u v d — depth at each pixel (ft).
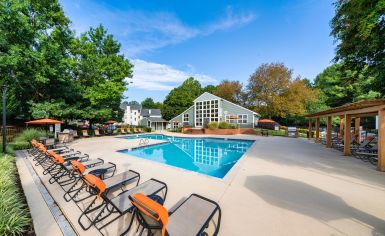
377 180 14.87
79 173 11.28
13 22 35.53
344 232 7.92
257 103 106.22
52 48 41.29
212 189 12.69
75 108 51.83
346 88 75.05
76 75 58.18
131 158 23.41
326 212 9.61
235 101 121.90
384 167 17.67
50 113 45.62
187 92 148.66
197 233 6.26
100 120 66.85
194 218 7.18
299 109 91.04
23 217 8.37
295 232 7.91
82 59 56.85
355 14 22.43
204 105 89.15
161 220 5.39
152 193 9.86
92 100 54.29
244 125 78.95
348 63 32.32
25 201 10.93
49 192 12.15
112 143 40.32
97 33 64.08
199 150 39.68
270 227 8.25
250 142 49.85
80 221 8.78
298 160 22.54
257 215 9.27
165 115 133.59
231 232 7.89
